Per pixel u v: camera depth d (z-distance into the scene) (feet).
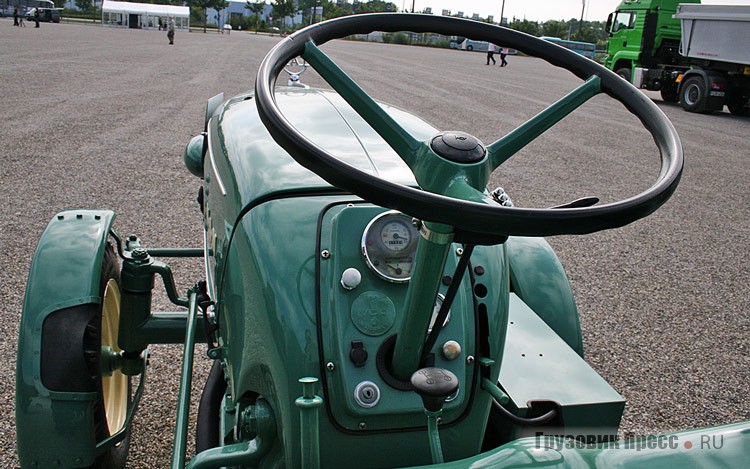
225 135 8.07
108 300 7.70
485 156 3.88
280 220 5.72
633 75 65.57
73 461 6.55
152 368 10.96
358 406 5.02
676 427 10.50
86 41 100.73
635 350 12.99
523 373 6.47
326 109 7.93
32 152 24.85
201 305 7.61
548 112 4.66
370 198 3.46
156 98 40.86
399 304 5.26
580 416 6.08
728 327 14.38
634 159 32.45
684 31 57.41
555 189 25.13
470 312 5.58
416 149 4.01
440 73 80.38
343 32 5.15
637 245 19.79
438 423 5.36
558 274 8.48
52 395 6.45
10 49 73.10
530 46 5.49
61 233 7.33
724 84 55.06
